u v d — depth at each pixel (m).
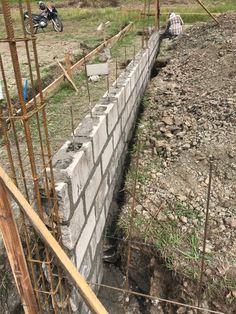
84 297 1.39
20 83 1.60
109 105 3.55
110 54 7.04
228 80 5.90
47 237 1.51
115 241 3.45
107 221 3.50
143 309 3.11
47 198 2.15
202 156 4.06
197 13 13.12
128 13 13.48
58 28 10.78
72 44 8.45
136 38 9.16
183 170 3.94
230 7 14.28
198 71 6.75
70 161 2.43
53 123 4.14
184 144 4.36
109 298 3.21
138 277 3.29
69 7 18.52
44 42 8.93
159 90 6.35
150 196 3.67
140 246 3.16
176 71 7.17
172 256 2.94
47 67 6.00
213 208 3.37
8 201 1.62
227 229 3.12
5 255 2.41
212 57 7.09
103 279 3.39
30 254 2.07
